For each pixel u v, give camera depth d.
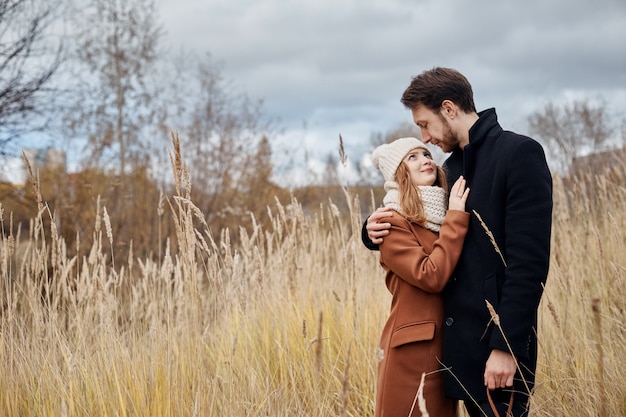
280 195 8.98
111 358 3.21
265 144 9.36
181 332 3.30
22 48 7.61
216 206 8.60
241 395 3.25
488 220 2.44
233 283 4.01
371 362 3.62
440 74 2.62
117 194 8.39
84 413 3.03
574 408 3.02
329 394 3.51
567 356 3.41
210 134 9.32
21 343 3.45
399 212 2.65
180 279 3.52
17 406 3.10
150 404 2.95
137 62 12.04
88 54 12.45
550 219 2.35
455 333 2.49
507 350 2.28
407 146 2.69
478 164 2.52
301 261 4.81
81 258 6.60
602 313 3.88
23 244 5.37
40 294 3.62
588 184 6.35
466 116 2.60
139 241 7.72
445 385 2.53
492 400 2.40
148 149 9.25
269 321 4.20
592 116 17.00
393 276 2.71
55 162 8.44
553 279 4.38
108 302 3.53
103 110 9.84
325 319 4.09
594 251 5.00
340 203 7.64
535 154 2.38
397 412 2.57
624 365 3.28
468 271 2.47
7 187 8.36
